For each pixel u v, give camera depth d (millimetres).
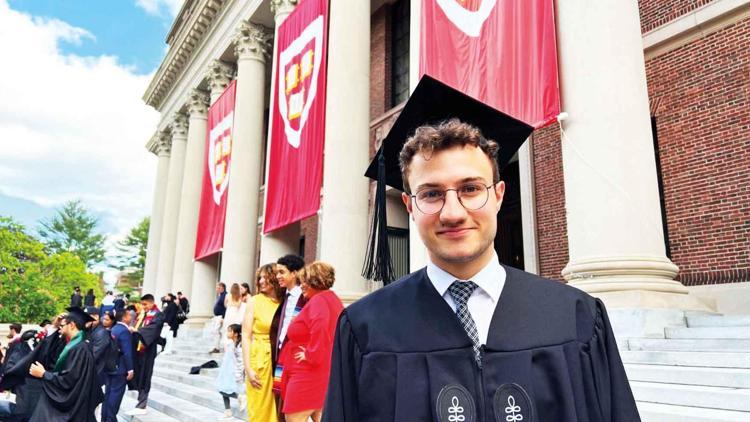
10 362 8688
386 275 2277
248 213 15562
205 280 18031
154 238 27688
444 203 1470
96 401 5750
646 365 4660
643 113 6008
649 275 5574
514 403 1304
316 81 11273
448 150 1500
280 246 12547
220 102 18266
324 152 10992
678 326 5273
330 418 1482
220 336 13414
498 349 1390
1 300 34312
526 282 1564
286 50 12742
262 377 4527
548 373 1361
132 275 68375
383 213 2344
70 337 5766
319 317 3953
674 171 8602
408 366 1407
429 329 1453
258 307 4719
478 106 2191
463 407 1314
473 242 1455
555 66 6469
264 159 22125
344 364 1556
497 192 1582
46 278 37094
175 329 15523
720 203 7918
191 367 11984
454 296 1509
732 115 7949
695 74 8516
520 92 6719
